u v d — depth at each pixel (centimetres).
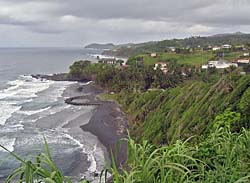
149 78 7975
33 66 15400
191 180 389
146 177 342
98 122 4694
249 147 506
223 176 414
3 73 11850
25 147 3319
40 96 6950
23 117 4875
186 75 8531
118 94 7062
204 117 3431
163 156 371
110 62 12900
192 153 457
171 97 4816
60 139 3741
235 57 10344
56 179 314
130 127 4616
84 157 3134
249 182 383
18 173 321
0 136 3769
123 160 2756
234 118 965
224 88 3644
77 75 9850
